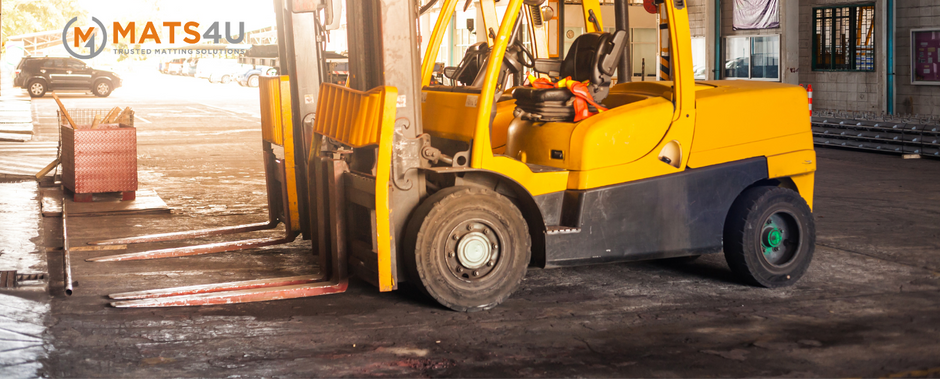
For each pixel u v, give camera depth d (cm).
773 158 566
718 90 564
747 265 545
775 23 2048
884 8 1794
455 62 2981
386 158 467
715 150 546
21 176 1037
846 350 421
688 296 532
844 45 1920
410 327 462
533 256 522
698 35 2339
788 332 453
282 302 512
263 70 4753
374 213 490
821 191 999
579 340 440
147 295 518
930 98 1728
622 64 607
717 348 426
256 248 693
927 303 512
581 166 508
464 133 520
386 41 472
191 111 2620
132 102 3056
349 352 420
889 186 1039
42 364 395
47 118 2136
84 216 828
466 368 397
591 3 625
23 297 504
